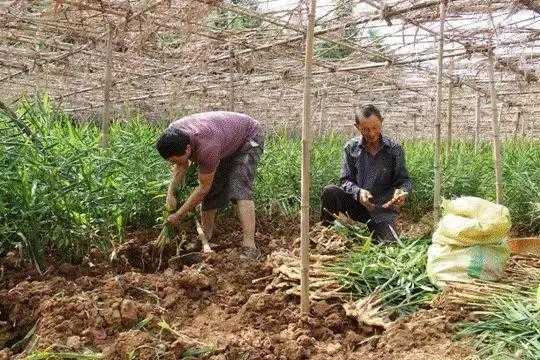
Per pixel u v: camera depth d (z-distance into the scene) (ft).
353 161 17.78
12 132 14.99
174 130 14.11
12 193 13.12
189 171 16.25
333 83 40.14
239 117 15.75
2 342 10.71
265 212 22.31
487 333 9.93
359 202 17.88
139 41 21.49
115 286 11.81
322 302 11.64
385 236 16.83
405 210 27.66
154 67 35.60
